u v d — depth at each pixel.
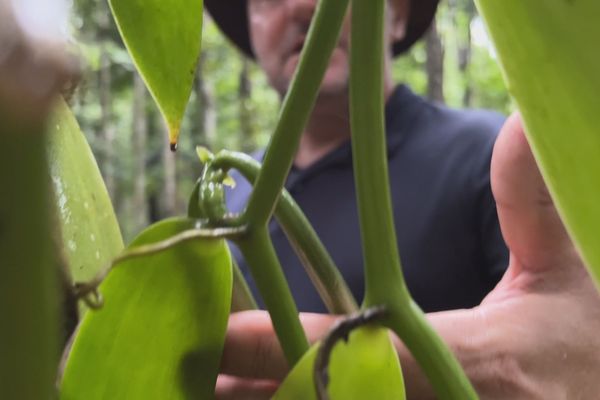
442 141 1.03
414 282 0.96
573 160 0.26
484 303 0.37
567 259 0.36
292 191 1.06
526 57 0.26
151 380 0.31
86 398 0.30
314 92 0.29
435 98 2.71
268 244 0.29
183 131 4.05
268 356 0.32
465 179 0.97
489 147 1.00
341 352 0.27
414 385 0.33
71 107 0.32
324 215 1.01
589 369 0.36
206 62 4.16
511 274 0.38
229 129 4.65
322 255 0.32
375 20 0.27
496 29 0.26
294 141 0.29
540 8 0.25
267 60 1.17
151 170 4.07
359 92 0.27
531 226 0.36
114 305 0.30
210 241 0.30
